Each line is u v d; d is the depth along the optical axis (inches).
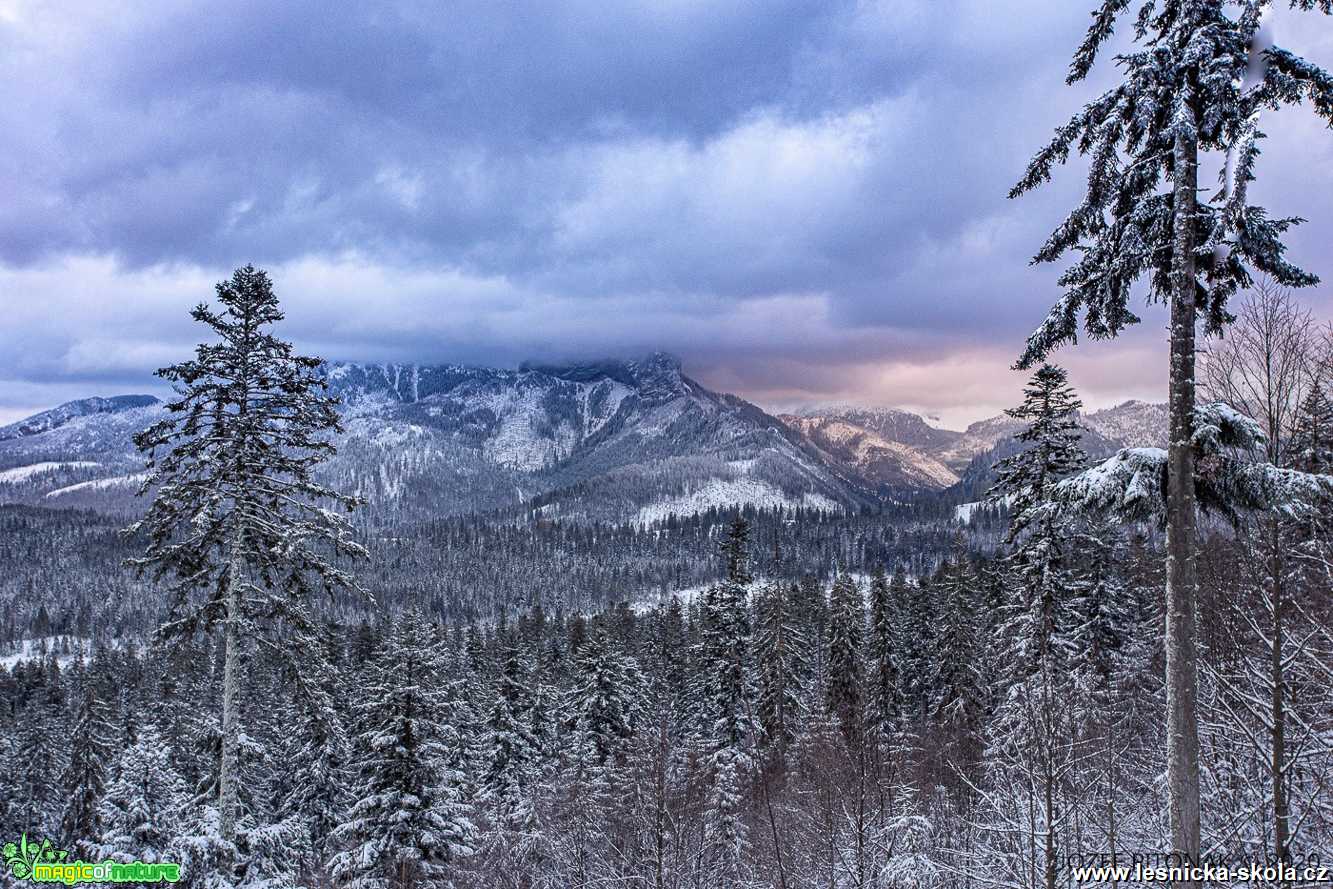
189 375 741.3
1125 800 573.3
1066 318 462.0
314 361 780.6
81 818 1541.6
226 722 773.3
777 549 5733.3
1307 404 415.8
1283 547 426.9
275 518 778.2
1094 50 434.6
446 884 953.5
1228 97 384.8
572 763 1498.5
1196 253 394.9
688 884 889.5
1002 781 617.6
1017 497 1032.2
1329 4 369.1
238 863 781.3
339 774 1433.3
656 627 2714.1
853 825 778.8
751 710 1441.9
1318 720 432.8
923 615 1910.7
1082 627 1148.5
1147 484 411.5
